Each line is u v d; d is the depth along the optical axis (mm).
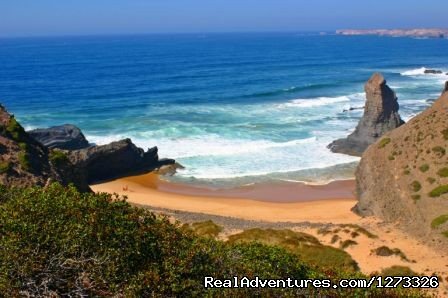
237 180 55281
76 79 141625
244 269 16328
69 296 13664
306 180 55188
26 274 13570
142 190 53094
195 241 17516
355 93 113688
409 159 44656
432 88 118625
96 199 16797
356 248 35125
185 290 14820
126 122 82438
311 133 73750
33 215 15312
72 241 14648
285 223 41781
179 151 65500
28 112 92750
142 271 14805
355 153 63375
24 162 37906
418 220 39031
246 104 99062
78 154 54844
